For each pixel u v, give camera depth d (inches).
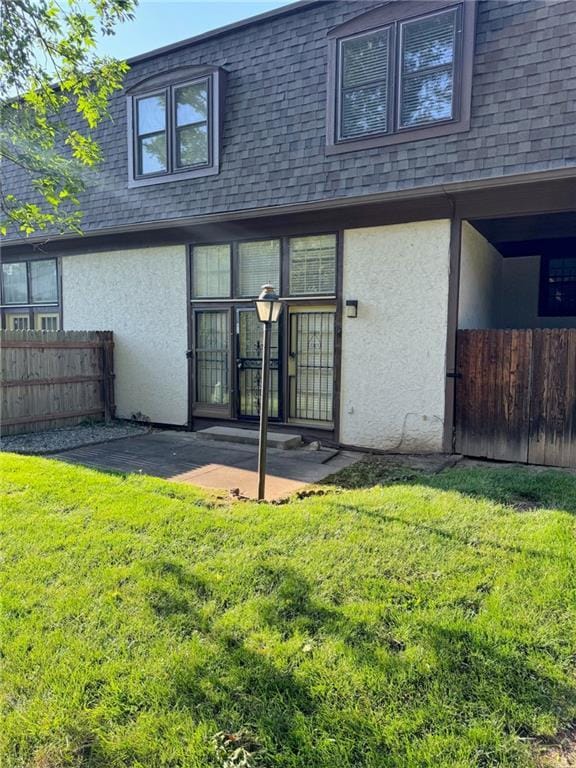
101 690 82.4
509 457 236.4
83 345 338.3
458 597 106.6
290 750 71.1
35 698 81.3
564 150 209.2
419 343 250.7
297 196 270.5
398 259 252.2
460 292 247.1
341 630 96.3
